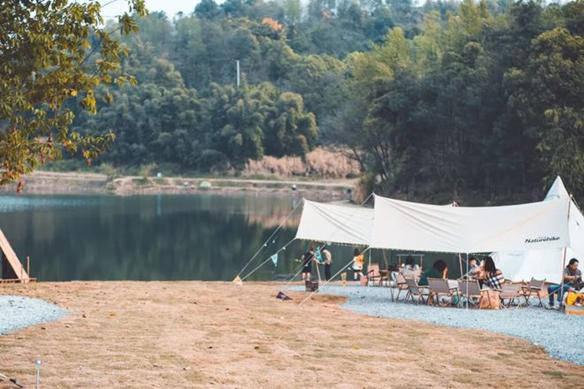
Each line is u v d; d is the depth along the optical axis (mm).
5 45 15844
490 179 81000
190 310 23562
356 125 103062
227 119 166250
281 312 24031
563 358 18125
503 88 72750
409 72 88938
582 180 65312
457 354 18297
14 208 105938
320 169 159000
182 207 111750
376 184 99438
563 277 25594
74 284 31000
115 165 170875
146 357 16766
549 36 67938
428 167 89062
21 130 16453
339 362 17062
